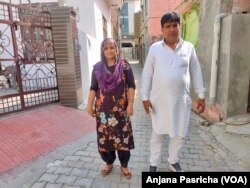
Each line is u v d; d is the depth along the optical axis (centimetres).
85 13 780
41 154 338
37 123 432
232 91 412
